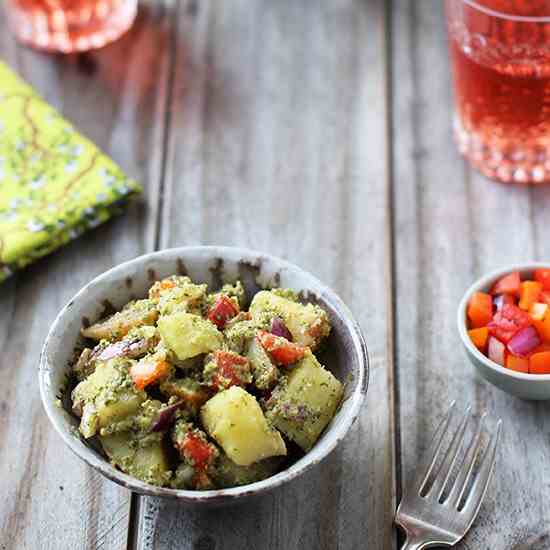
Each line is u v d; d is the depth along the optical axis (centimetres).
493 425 73
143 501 69
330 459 71
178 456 65
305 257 81
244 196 85
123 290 71
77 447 64
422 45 95
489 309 73
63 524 69
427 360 76
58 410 66
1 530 69
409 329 77
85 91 92
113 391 65
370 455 71
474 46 81
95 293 70
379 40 95
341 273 80
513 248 82
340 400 67
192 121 90
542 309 72
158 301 70
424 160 87
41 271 81
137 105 91
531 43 79
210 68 94
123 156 88
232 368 66
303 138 89
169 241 82
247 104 91
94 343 70
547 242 82
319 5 97
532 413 73
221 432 64
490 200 84
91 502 70
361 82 92
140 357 67
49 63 94
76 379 69
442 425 71
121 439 65
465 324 73
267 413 66
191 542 68
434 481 69
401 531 68
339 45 95
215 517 69
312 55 95
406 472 71
